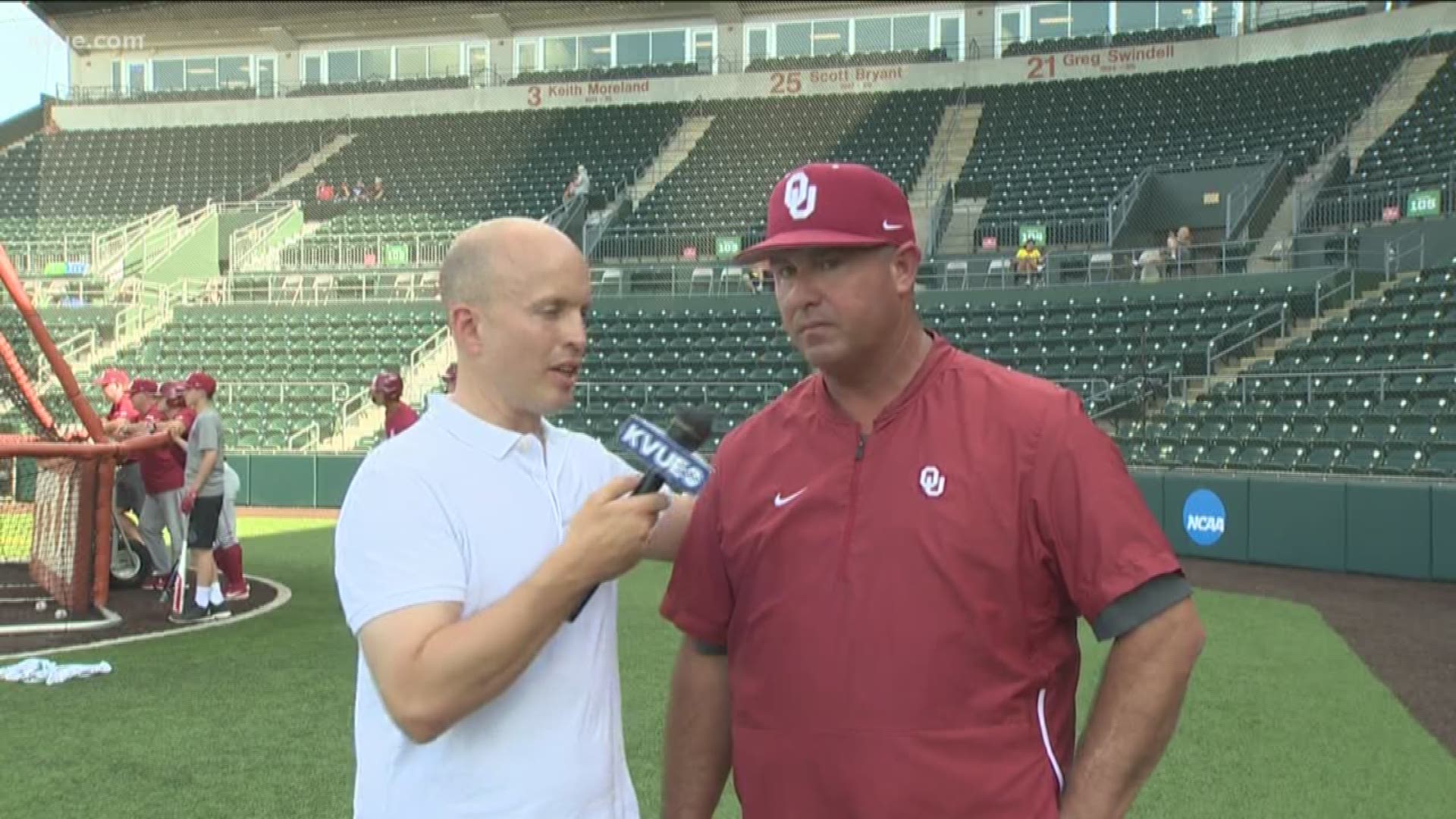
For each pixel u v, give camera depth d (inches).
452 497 67.2
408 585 63.8
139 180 1056.2
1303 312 565.9
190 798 157.3
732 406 599.5
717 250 779.4
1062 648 67.1
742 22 1084.5
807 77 1016.9
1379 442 420.8
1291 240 650.2
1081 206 770.2
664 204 887.7
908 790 62.8
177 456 317.4
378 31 1146.0
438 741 67.0
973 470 64.1
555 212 879.1
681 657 78.4
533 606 60.9
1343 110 799.7
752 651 69.4
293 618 288.4
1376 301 557.9
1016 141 890.7
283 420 655.1
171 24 1143.0
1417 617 299.4
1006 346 605.0
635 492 67.4
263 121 1115.3
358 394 666.8
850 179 63.9
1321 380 482.3
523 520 69.6
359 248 858.1
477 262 68.5
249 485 598.2
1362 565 373.1
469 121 1069.1
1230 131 823.7
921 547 63.7
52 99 1140.5
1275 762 175.5
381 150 1050.1
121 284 823.1
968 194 836.6
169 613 295.9
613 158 989.2
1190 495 419.8
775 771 67.3
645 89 1050.7
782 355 654.5
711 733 76.8
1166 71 926.4
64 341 750.5
